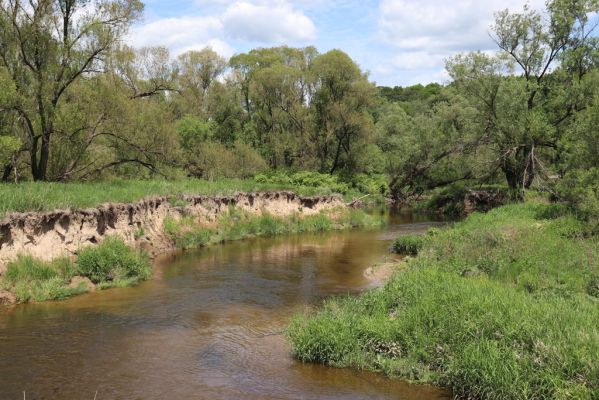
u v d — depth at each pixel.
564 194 24.44
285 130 50.66
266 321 12.08
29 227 14.35
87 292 14.24
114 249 16.17
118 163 27.75
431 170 45.31
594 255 14.02
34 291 13.32
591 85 29.77
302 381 8.80
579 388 6.92
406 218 36.62
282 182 40.12
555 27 32.66
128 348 10.20
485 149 36.62
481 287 11.07
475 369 7.89
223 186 28.61
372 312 11.11
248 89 54.91
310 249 22.69
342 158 49.88
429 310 9.88
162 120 28.88
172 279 16.23
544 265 13.39
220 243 23.83
